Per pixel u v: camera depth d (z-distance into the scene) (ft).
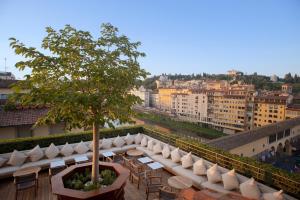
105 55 16.63
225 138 73.31
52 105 14.42
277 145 109.60
